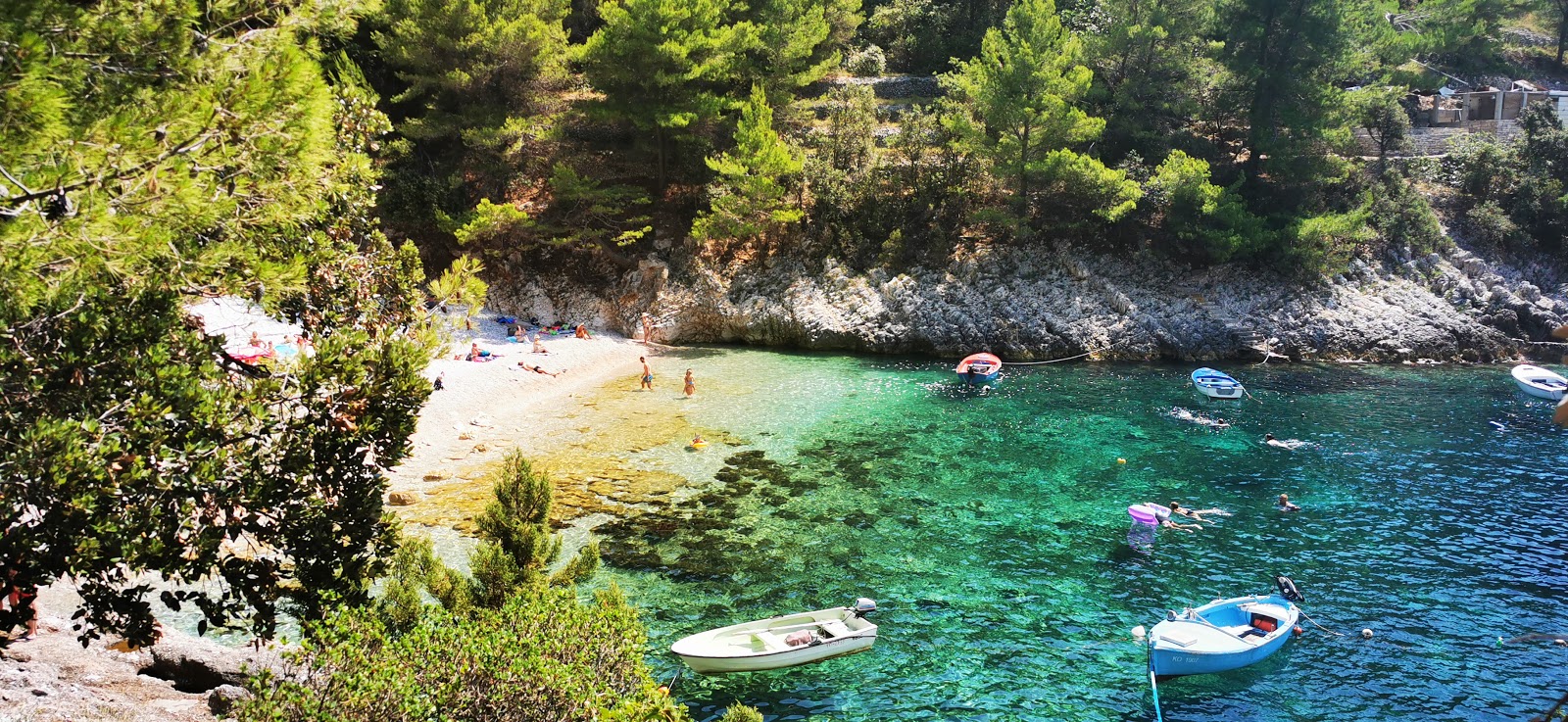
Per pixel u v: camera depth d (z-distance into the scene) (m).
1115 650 21.47
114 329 11.51
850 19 71.62
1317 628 22.59
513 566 15.58
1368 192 58.41
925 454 35.62
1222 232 55.16
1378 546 27.31
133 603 12.01
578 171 62.47
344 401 13.44
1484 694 19.88
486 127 54.12
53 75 10.02
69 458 10.23
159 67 11.76
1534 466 34.50
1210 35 61.19
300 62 11.98
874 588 24.34
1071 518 29.25
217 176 11.78
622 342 56.16
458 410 40.03
